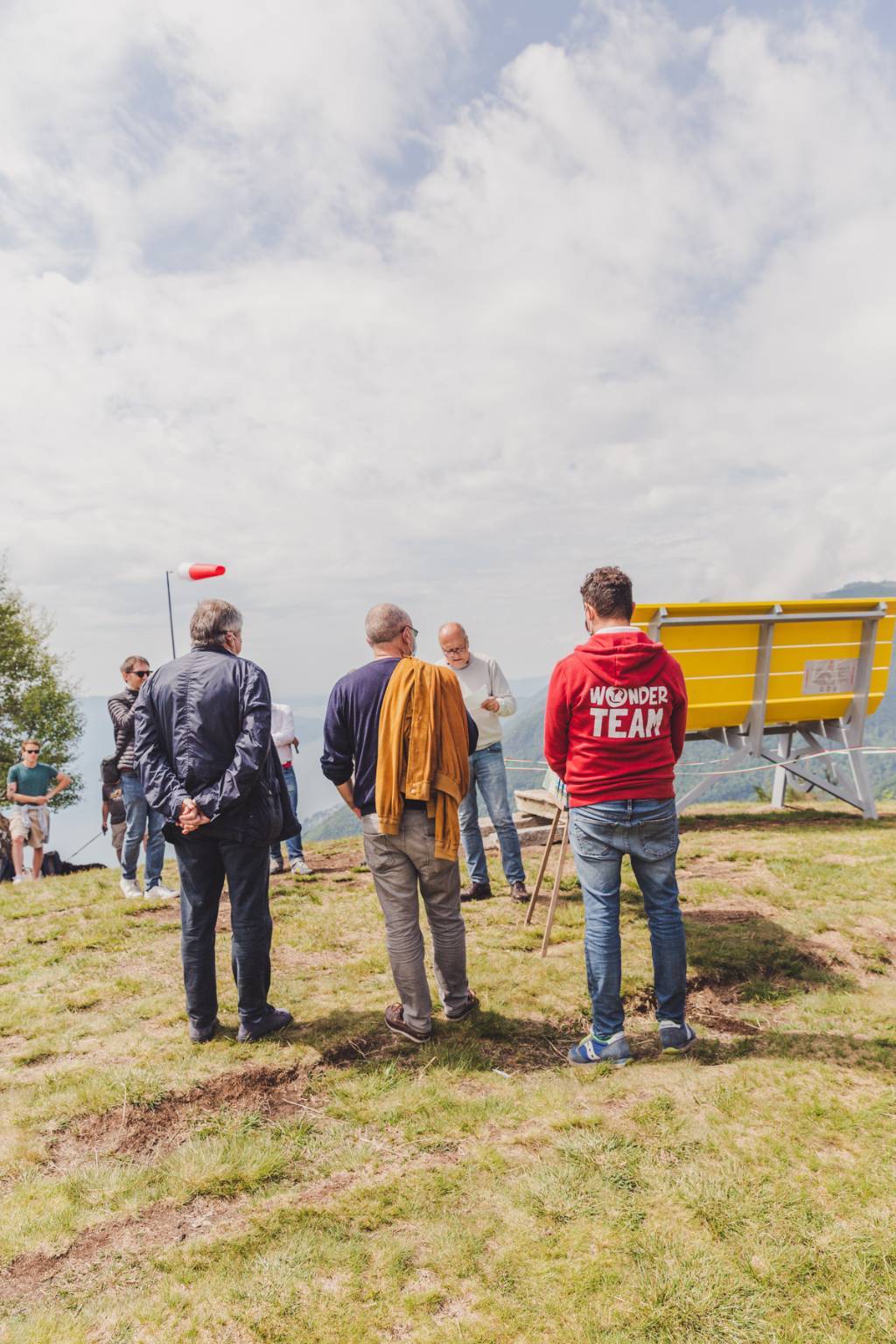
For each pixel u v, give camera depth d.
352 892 6.39
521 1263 2.38
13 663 36.19
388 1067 3.56
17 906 6.65
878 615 8.00
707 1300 2.21
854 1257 2.34
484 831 8.02
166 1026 4.04
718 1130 2.99
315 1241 2.50
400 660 3.89
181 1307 2.27
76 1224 2.62
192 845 3.76
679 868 6.42
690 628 7.69
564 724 3.68
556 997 4.21
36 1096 3.38
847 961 4.58
